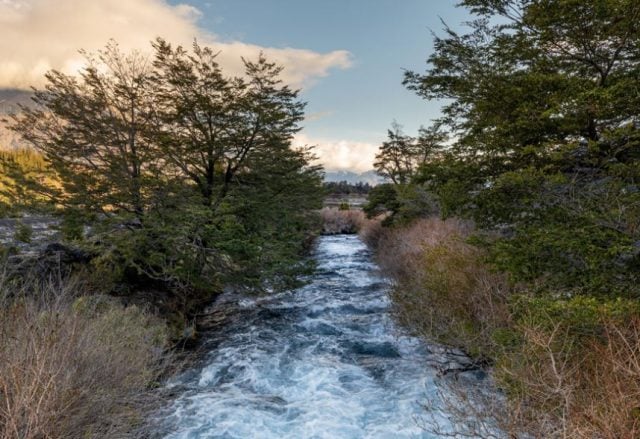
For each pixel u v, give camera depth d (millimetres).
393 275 12867
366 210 24406
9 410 3072
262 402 5781
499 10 5656
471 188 5328
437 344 6738
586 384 3549
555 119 4516
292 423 5172
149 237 9211
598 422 2805
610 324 3375
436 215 15969
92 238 8977
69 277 7750
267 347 8305
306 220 14531
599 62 4941
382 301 11875
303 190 13359
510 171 4668
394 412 5363
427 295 7207
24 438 3066
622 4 3820
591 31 4414
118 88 9711
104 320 5957
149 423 4773
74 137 9312
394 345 8211
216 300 12047
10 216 8570
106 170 9414
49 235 9289
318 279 15547
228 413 5328
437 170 5688
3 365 3516
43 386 3391
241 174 12539
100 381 4219
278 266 10625
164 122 10688
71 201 9008
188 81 10594
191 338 8820
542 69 5234
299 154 12711
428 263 8133
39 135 9242
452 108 6758
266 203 11945
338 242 28578
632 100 4020
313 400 5867
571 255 4262
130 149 10070
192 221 9086
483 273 6445
